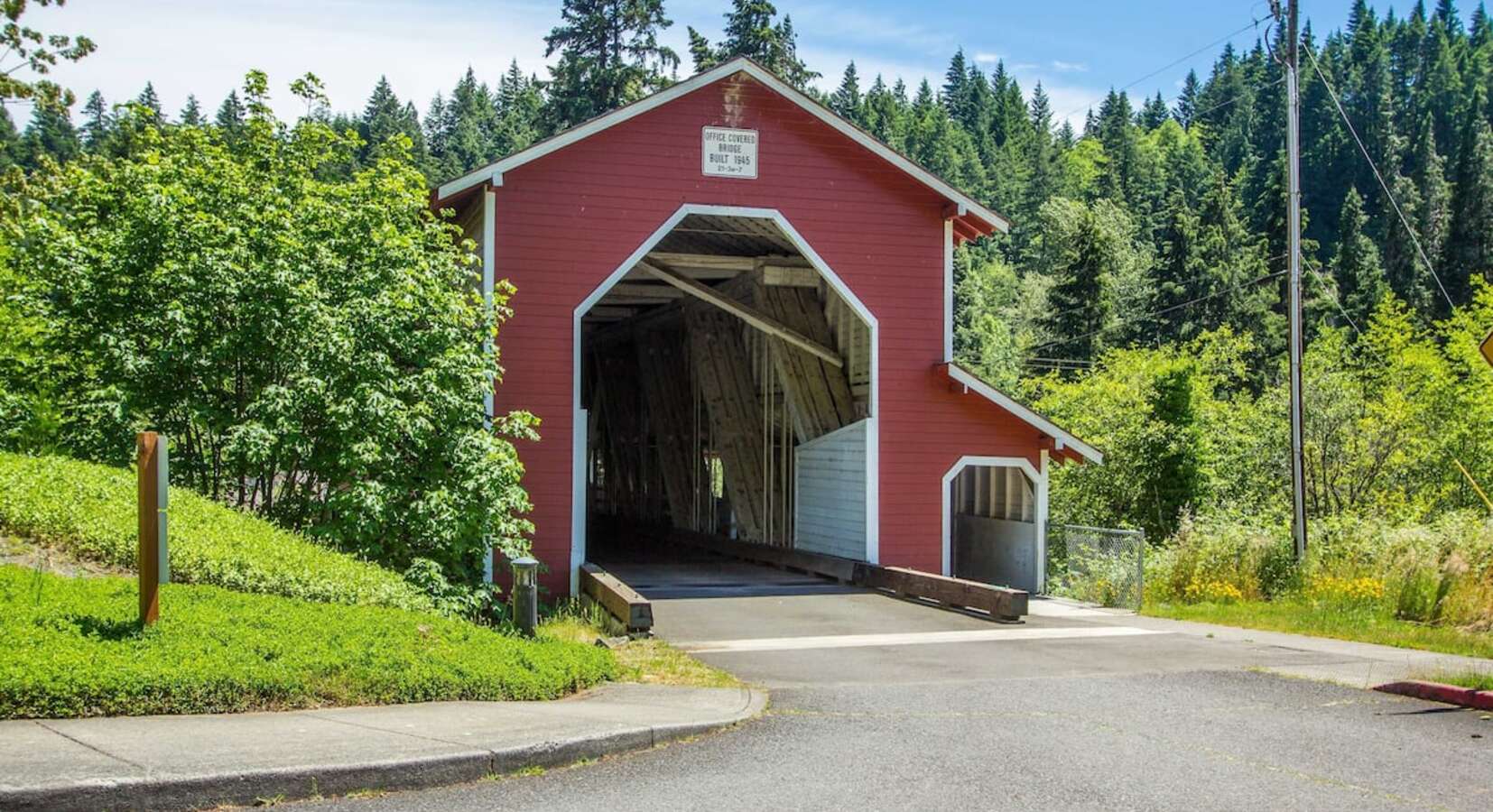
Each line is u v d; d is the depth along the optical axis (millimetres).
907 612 16391
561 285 18047
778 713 9266
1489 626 14594
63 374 14352
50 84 19188
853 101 106188
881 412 19609
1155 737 8445
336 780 6215
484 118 107688
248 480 16016
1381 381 33438
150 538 8094
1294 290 20953
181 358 13367
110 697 7086
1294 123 21469
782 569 22391
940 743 8164
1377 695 10227
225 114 73000
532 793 6523
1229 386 43000
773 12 52219
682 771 7184
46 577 9234
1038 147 109375
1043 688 10523
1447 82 91938
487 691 8797
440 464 14352
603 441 35781
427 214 17359
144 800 5633
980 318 61781
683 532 28172
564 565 17797
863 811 6383
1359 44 105312
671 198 18594
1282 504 30656
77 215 14914
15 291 14070
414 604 11703
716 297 21344
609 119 18188
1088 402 33438
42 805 5371
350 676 8188
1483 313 33000
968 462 20078
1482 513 21250
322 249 14461
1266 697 10133
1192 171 97500
